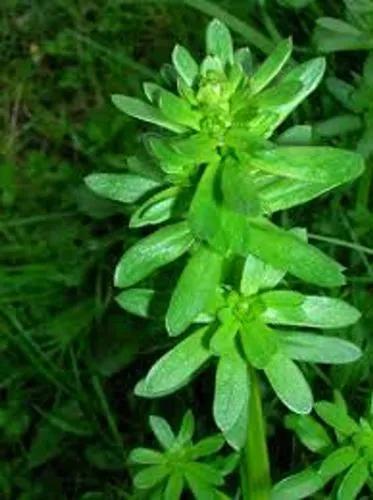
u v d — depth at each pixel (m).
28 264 0.24
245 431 0.12
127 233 0.24
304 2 0.22
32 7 0.31
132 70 0.29
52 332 0.22
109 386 0.22
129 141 0.26
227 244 0.10
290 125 0.24
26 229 0.26
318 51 0.22
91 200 0.23
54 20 0.31
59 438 0.21
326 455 0.14
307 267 0.10
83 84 0.30
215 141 0.10
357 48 0.20
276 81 0.13
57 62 0.30
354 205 0.21
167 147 0.10
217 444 0.14
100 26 0.30
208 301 0.11
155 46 0.30
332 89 0.20
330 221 0.21
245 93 0.10
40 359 0.22
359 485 0.13
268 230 0.11
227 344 0.11
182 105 0.10
